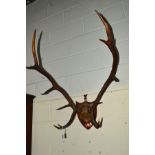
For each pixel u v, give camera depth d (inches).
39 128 71.1
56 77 70.9
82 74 65.6
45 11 77.7
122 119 55.9
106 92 59.2
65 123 65.9
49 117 69.6
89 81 63.8
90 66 64.5
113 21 61.9
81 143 61.5
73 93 66.1
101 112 59.2
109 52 61.7
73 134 63.4
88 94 63.0
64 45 71.1
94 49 64.6
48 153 67.6
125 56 58.2
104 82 61.2
